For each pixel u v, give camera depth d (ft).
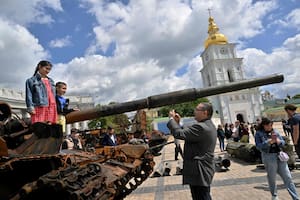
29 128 13.47
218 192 23.93
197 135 13.65
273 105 296.92
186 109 188.24
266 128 19.38
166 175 35.68
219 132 59.93
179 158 54.85
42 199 10.99
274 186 19.06
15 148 13.15
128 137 61.05
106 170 14.66
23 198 10.28
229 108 214.07
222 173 33.30
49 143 12.98
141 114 63.77
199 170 13.53
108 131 34.65
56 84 19.95
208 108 14.52
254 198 21.11
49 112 17.10
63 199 10.57
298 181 25.29
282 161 18.70
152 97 19.57
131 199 24.34
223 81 218.18
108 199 12.27
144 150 24.38
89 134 41.70
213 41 226.17
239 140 52.85
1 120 14.39
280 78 19.40
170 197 23.97
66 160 13.37
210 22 232.73
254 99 216.33
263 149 19.16
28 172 12.65
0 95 120.37
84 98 216.54
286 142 31.09
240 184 26.25
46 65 17.37
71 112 20.30
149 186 29.50
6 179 12.14
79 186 10.75
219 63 221.05
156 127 141.08
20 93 134.72
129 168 19.57
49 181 10.19
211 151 13.88
